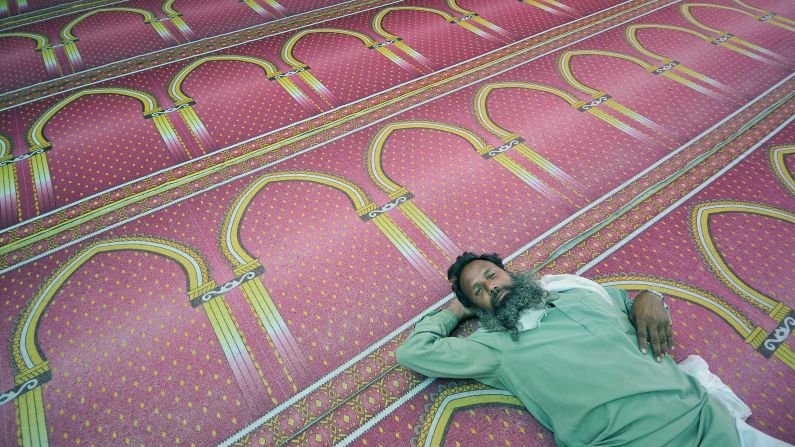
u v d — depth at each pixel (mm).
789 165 2551
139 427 1660
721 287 2006
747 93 3109
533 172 2566
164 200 2467
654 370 1426
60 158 2732
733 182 2465
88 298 2035
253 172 2613
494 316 1613
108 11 4281
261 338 1894
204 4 4383
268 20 4105
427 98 3131
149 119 3008
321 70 3439
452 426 1641
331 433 1640
